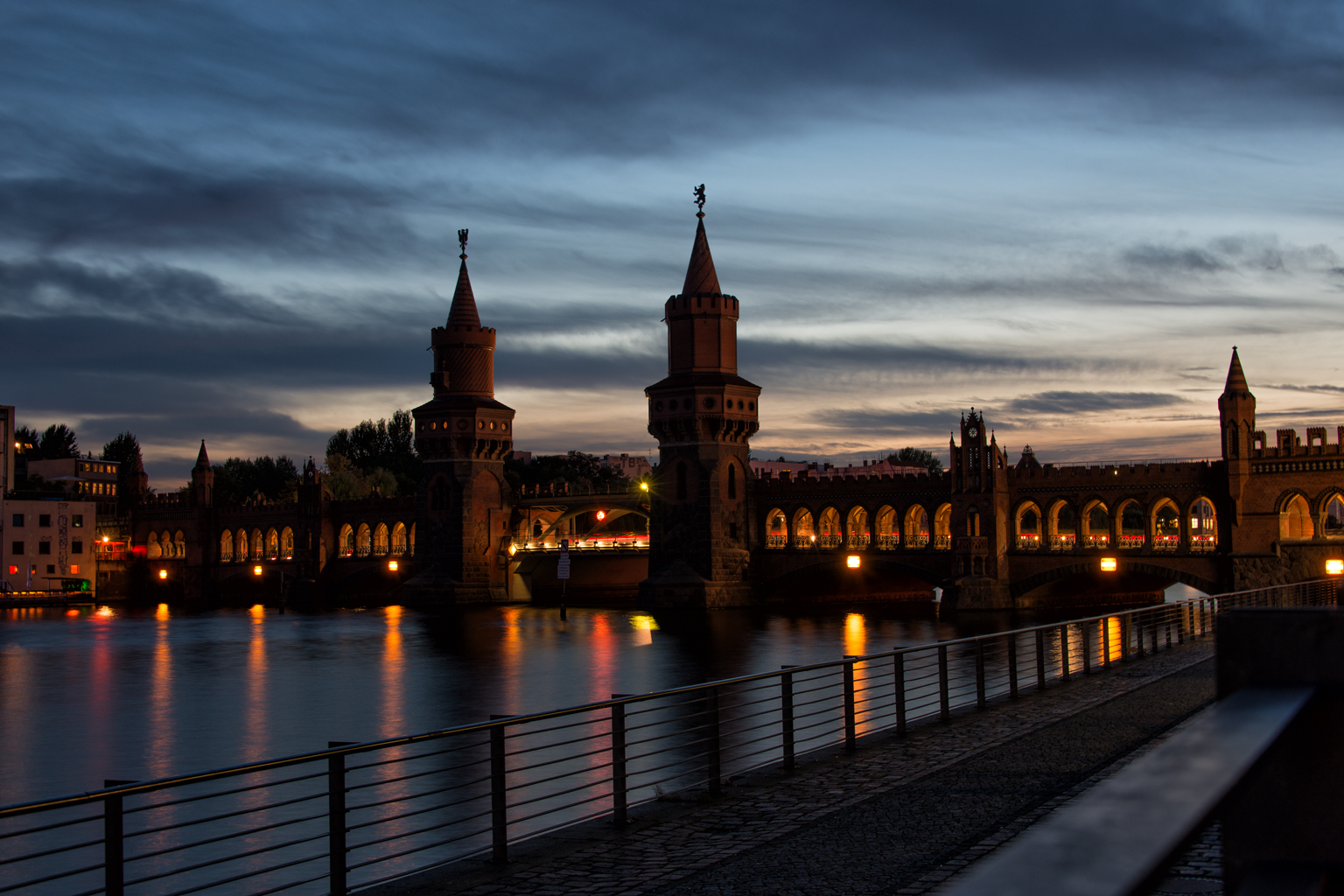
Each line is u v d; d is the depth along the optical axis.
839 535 140.50
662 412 135.00
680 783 33.91
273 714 63.94
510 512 154.25
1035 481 119.25
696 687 21.92
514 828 30.38
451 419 149.88
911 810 19.28
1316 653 4.07
